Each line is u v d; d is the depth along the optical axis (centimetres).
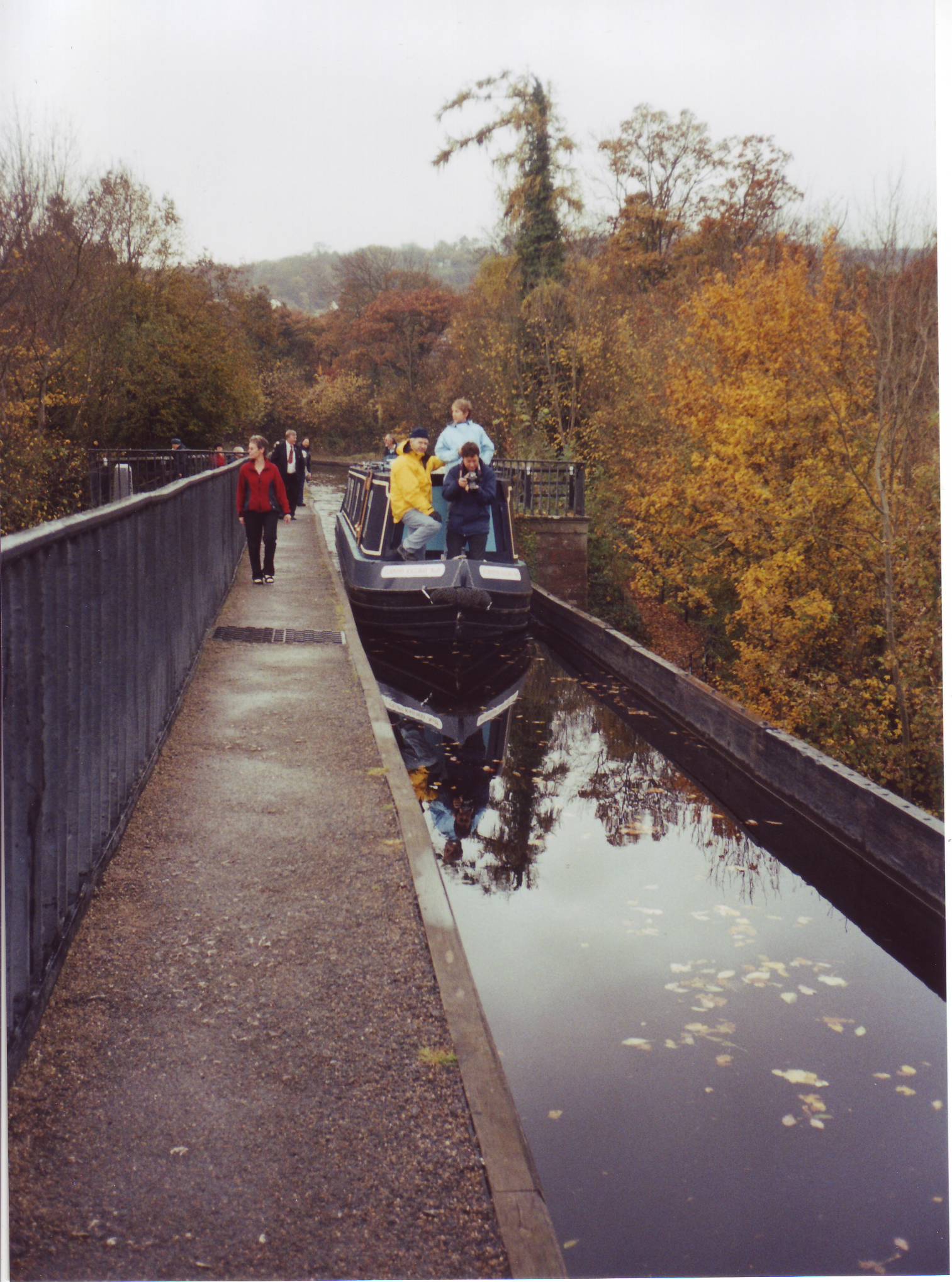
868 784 774
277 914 424
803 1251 343
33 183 2322
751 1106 434
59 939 366
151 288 3181
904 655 1473
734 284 1925
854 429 1597
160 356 3231
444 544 1614
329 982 373
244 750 656
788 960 594
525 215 2789
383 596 1491
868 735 1480
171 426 3309
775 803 921
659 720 1234
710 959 586
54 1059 320
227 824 523
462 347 3022
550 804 902
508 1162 282
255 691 815
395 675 1442
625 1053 474
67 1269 244
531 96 2667
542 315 2708
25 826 315
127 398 3125
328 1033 341
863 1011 532
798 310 1672
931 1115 429
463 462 1466
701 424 1838
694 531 2053
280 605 1262
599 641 1606
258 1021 346
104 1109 299
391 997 364
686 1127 415
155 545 616
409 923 419
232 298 3694
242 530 1684
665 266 2747
